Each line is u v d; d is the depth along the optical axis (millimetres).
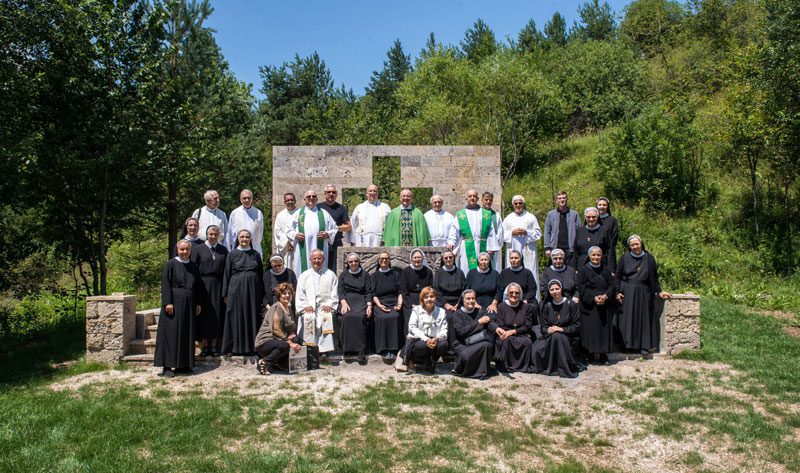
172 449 5441
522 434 5965
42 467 5070
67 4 10641
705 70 23188
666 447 5758
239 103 15883
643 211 16969
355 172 12820
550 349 7879
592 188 18812
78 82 10820
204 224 9242
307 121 30359
